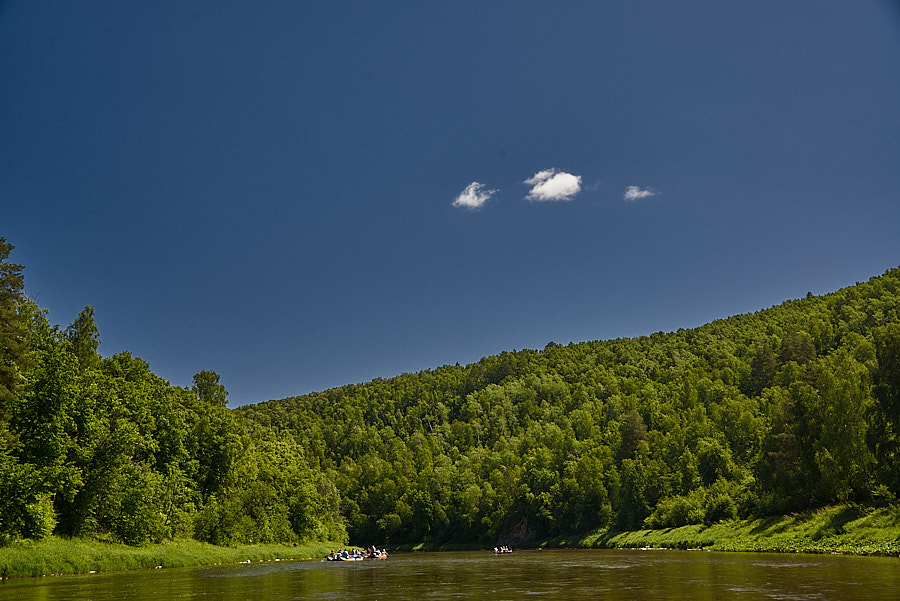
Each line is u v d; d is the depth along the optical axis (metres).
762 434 119.56
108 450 73.81
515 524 178.62
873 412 70.75
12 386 50.94
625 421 173.62
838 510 74.38
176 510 87.62
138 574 60.66
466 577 55.31
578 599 35.66
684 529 109.69
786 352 198.12
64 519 71.19
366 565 79.69
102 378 77.25
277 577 56.84
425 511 195.00
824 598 31.89
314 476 147.88
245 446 118.62
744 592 35.69
